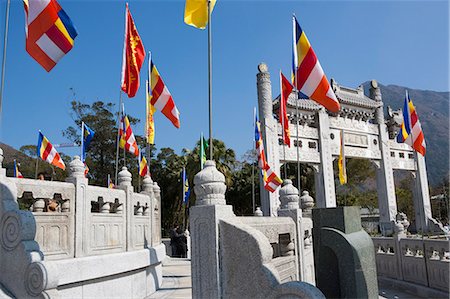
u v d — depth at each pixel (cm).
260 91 3125
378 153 3947
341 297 565
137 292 934
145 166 1870
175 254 2342
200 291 559
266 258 533
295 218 913
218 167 3803
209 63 674
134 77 1199
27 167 3800
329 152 3475
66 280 687
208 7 706
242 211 4569
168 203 4550
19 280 577
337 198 5219
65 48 855
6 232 604
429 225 4053
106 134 4206
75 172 769
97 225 805
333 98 1148
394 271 1378
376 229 4469
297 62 1174
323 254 597
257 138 2162
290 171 4325
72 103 4181
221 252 556
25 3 859
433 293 1112
